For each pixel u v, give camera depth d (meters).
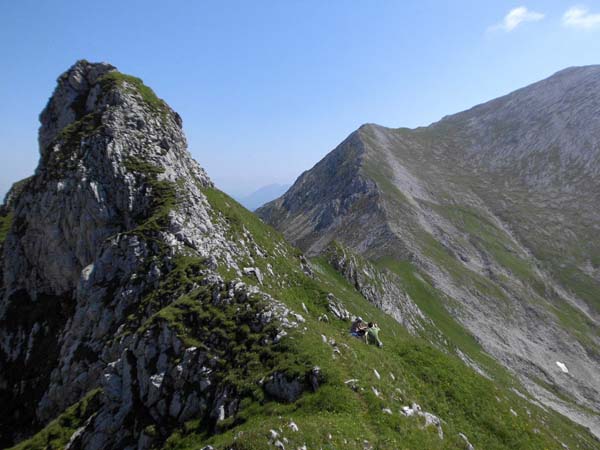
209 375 28.78
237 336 30.59
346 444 20.28
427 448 22.47
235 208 71.00
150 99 73.50
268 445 19.27
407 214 170.38
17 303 60.66
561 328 125.31
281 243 72.50
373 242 145.25
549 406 86.19
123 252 50.97
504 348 105.25
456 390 32.59
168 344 32.25
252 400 25.33
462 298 119.88
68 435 32.84
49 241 60.16
